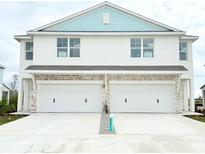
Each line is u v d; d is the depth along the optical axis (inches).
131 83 780.0
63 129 474.3
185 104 842.8
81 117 651.5
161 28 828.0
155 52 809.5
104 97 772.6
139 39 816.3
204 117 677.9
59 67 780.0
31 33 800.9
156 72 745.0
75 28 833.5
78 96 782.5
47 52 808.3
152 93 778.8
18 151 312.2
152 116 674.8
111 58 808.9
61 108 778.8
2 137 399.9
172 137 399.9
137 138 391.5
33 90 777.6
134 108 775.7
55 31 808.9
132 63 805.9
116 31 818.2
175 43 812.0
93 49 810.8
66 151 312.7
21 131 453.4
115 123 546.9
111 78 782.5
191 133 435.5
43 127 497.4
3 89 1083.3
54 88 784.3
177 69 757.9
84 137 399.5
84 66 794.2
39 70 744.3
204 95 1059.9
